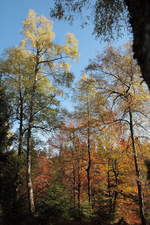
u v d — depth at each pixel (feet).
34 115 42.78
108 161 57.26
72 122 58.13
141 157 40.45
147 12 5.79
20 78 44.14
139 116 38.29
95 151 58.59
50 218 38.52
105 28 17.33
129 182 50.70
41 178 54.85
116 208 56.80
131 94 38.65
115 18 16.63
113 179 59.88
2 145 40.93
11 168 40.70
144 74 6.24
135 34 6.75
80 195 68.69
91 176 63.31
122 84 39.45
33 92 42.88
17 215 37.45
